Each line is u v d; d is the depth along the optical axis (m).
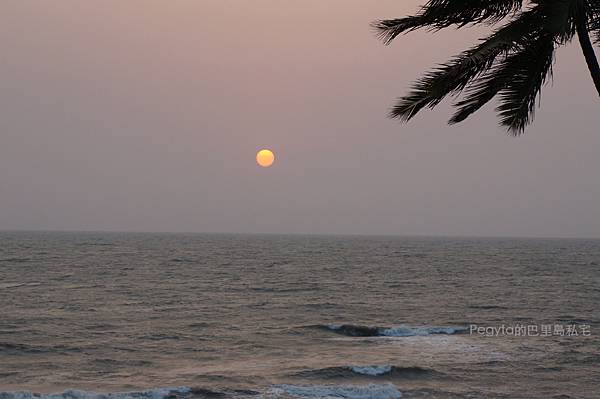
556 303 53.38
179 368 27.88
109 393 22.86
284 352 31.78
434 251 184.88
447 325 40.59
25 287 64.06
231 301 53.91
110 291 61.12
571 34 10.21
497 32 10.95
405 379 25.59
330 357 30.30
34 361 29.28
